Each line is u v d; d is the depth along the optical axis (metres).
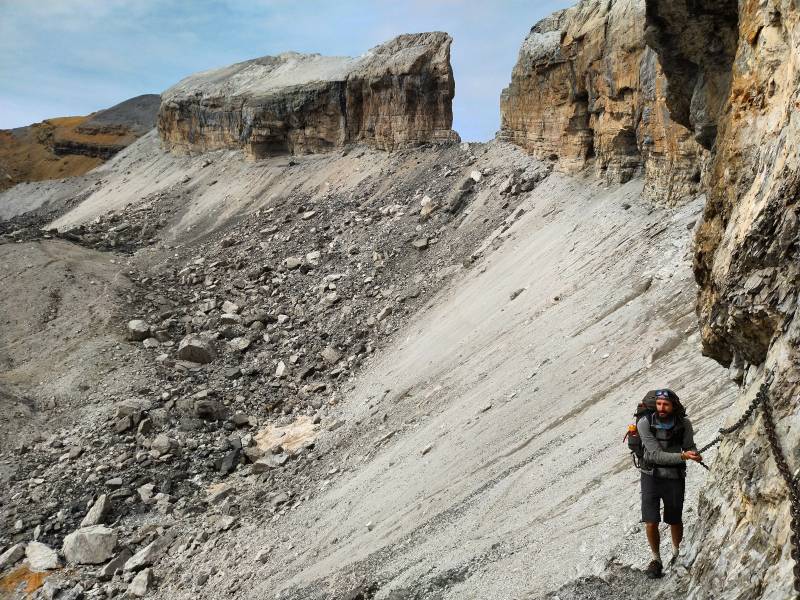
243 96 70.25
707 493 6.48
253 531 19.11
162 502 22.83
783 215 5.91
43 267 42.91
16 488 24.62
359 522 16.30
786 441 5.20
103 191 86.06
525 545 10.24
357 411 25.94
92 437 27.50
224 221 57.66
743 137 7.22
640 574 7.32
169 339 36.69
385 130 56.53
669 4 11.63
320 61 72.06
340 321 35.78
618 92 27.78
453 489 14.95
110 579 19.31
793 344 5.51
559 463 12.81
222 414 28.70
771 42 6.89
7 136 137.12
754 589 5.03
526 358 20.62
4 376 32.59
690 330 14.95
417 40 56.47
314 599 13.06
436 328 29.81
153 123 133.00
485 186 41.62
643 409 7.16
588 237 26.20
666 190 23.59
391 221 45.00
